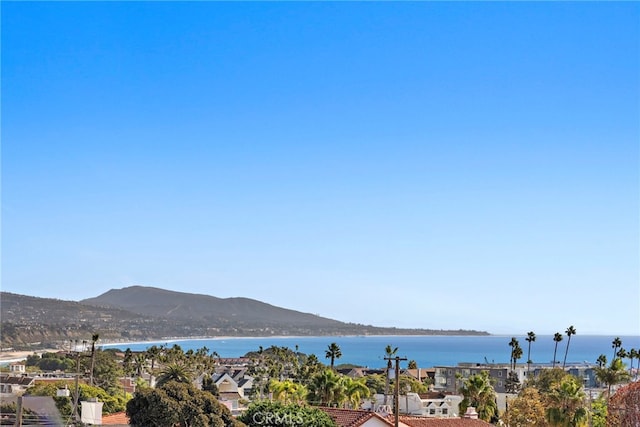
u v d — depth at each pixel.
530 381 165.62
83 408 73.44
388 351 147.38
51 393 88.88
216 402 61.69
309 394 113.31
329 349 182.12
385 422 70.12
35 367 197.25
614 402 56.03
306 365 198.38
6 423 55.31
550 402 98.62
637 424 53.97
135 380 192.12
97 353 183.62
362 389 113.31
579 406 95.19
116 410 103.31
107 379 165.50
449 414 142.00
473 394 111.25
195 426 59.28
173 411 58.56
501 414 119.00
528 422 103.75
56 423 58.84
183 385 61.12
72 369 171.38
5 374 116.31
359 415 70.44
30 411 57.78
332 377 112.12
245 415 69.25
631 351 197.00
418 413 142.00
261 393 192.00
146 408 58.75
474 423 79.69
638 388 54.94
